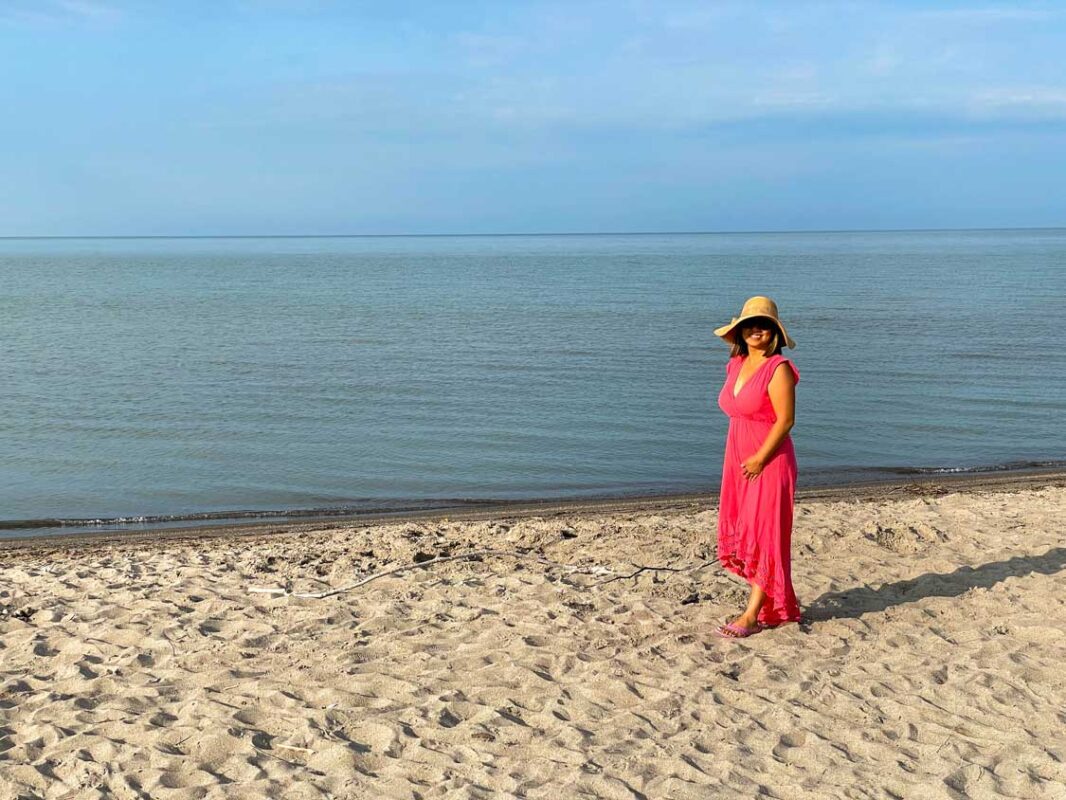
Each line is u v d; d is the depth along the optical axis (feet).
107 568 25.94
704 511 35.29
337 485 43.83
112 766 14.01
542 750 14.58
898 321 110.01
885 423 55.67
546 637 19.43
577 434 53.57
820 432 53.72
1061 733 15.21
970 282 184.55
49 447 50.80
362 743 14.93
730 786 13.57
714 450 49.93
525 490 42.91
